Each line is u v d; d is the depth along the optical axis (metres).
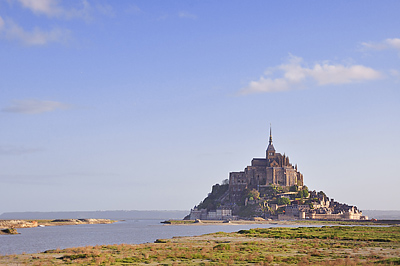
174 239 194.62
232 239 194.75
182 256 124.00
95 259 114.31
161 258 118.69
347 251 141.62
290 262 113.81
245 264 110.31
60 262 111.19
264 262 112.31
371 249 148.12
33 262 110.62
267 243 170.00
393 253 134.88
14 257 121.75
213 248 145.88
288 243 170.62
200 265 107.31
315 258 122.75
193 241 182.25
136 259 116.75
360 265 105.81
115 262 111.75
